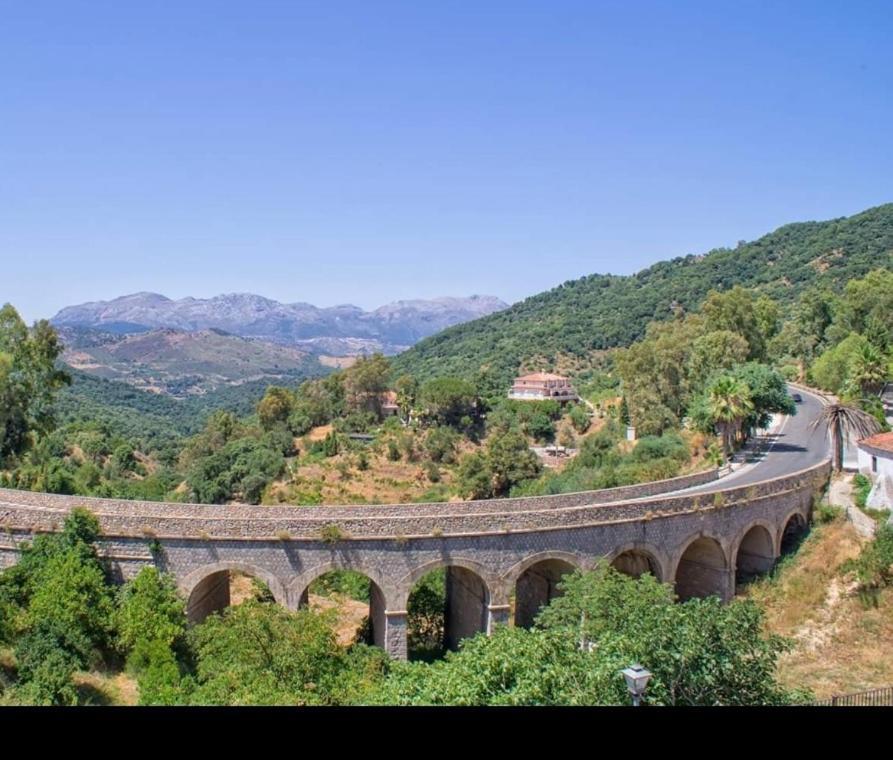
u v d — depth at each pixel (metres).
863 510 51.38
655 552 43.88
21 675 29.83
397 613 38.12
